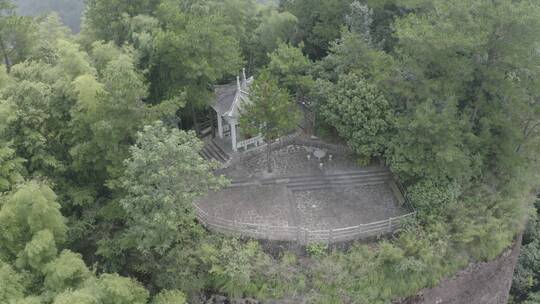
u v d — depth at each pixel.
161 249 30.73
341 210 38.28
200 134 46.78
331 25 51.22
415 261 34.69
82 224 33.16
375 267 34.75
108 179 34.56
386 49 50.38
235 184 40.34
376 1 49.16
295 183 40.53
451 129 34.97
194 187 30.70
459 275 37.50
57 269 25.98
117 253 33.06
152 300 31.33
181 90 41.03
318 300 34.09
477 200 38.91
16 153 33.19
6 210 26.33
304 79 43.16
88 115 32.25
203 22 40.00
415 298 36.00
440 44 33.84
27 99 33.06
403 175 38.41
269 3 53.94
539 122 38.50
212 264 33.41
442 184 36.62
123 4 43.91
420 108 35.69
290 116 38.88
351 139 40.88
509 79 36.56
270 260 34.56
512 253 41.53
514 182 40.66
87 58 40.34
